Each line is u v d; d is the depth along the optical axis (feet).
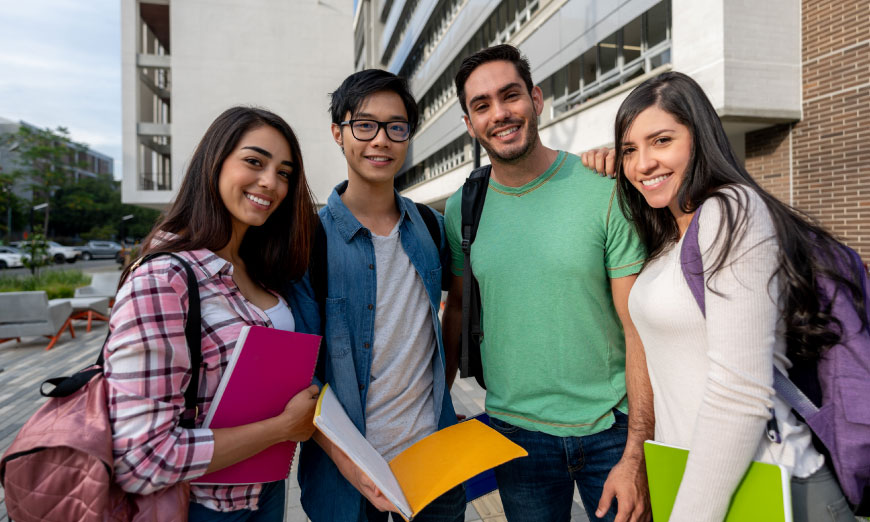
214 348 4.19
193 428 4.02
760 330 3.37
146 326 3.65
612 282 5.28
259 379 4.21
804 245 3.54
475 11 52.13
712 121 4.00
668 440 4.20
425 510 5.80
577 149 31.78
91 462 3.28
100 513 3.26
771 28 21.70
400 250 5.85
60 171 138.00
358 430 5.01
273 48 81.25
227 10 79.77
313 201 5.51
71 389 3.58
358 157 5.61
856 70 19.81
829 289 3.48
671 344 4.09
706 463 3.41
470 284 6.15
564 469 5.53
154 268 3.92
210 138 4.58
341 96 5.63
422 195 78.07
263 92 81.00
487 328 5.87
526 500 5.73
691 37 22.76
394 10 92.63
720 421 3.38
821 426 3.52
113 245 146.92
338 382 5.32
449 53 61.98
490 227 5.87
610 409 5.33
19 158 147.64
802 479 3.48
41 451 3.31
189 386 4.01
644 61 26.40
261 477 4.39
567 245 5.28
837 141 20.68
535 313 5.43
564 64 33.68
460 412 15.40
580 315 5.35
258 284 5.21
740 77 21.34
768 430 3.55
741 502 3.41
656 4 25.17
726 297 3.46
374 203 5.88
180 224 4.61
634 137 4.29
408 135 5.72
